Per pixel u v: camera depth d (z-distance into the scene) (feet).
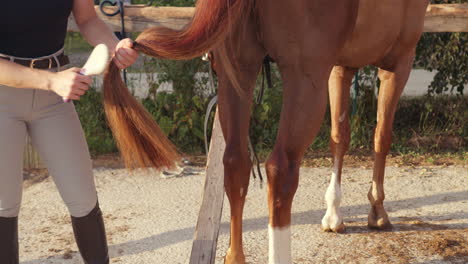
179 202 15.72
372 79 21.30
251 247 12.68
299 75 8.55
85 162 8.65
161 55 7.83
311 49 8.42
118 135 7.96
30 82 7.32
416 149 20.54
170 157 8.16
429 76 30.09
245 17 8.56
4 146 7.97
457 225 13.82
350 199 15.87
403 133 21.83
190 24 7.91
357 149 20.68
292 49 8.45
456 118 22.04
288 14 8.30
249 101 9.39
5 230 8.55
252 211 14.96
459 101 22.43
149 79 21.48
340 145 13.50
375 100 21.40
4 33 7.76
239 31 8.77
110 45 8.48
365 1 11.14
